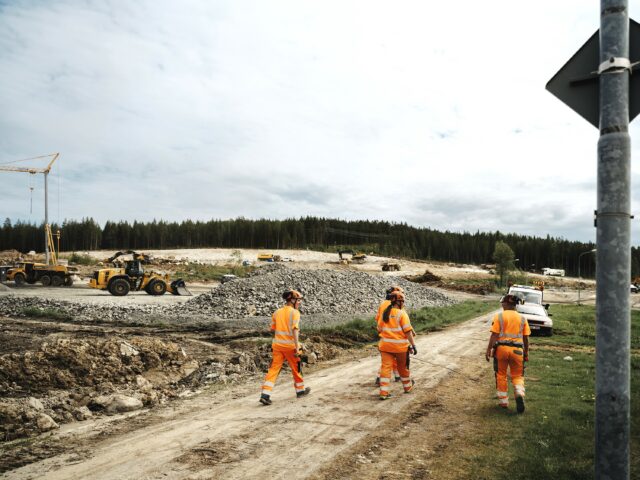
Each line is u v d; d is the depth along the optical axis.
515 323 6.73
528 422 5.99
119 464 4.70
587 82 2.97
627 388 2.62
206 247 142.62
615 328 2.64
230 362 10.50
